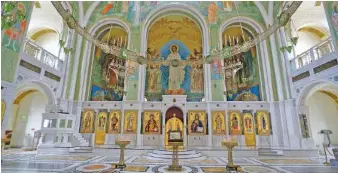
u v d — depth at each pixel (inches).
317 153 487.5
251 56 733.9
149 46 783.7
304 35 749.9
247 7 756.0
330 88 583.5
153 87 732.0
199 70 741.3
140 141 628.1
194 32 792.9
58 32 700.0
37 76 510.0
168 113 674.2
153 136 637.3
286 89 606.9
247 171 306.2
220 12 753.0
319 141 673.0
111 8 770.2
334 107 690.2
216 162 396.2
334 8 404.5
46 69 547.5
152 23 783.1
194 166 347.3
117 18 754.2
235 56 737.6
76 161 386.6
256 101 653.3
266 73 677.3
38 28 736.3
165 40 794.2
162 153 450.9
